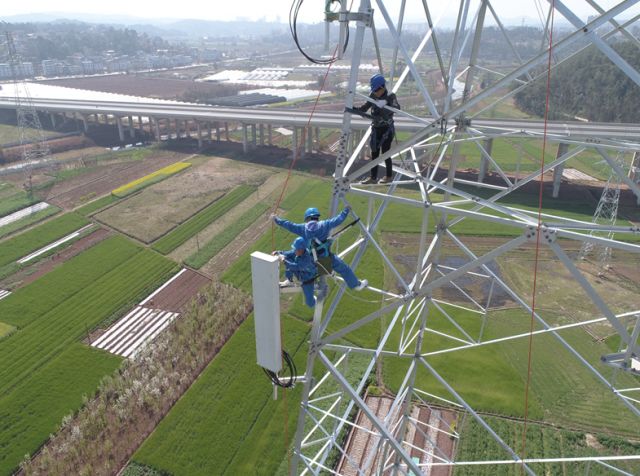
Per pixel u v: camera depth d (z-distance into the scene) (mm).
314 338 13609
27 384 33438
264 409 30766
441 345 35750
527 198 64438
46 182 72938
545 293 43031
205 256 51062
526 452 27047
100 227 58094
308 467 15602
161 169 78875
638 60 99188
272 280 11438
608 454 27000
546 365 33750
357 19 12867
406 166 19203
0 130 105062
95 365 35219
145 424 29922
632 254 49688
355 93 13336
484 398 30797
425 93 13625
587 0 12562
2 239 55250
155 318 40656
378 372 33312
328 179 72250
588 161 78625
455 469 25953
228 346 36281
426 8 14898
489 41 187625
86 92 173875
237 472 26812
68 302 43125
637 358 11828
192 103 145750
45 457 27578
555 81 116000
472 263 12414
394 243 52469
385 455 20531
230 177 74562
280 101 145375
